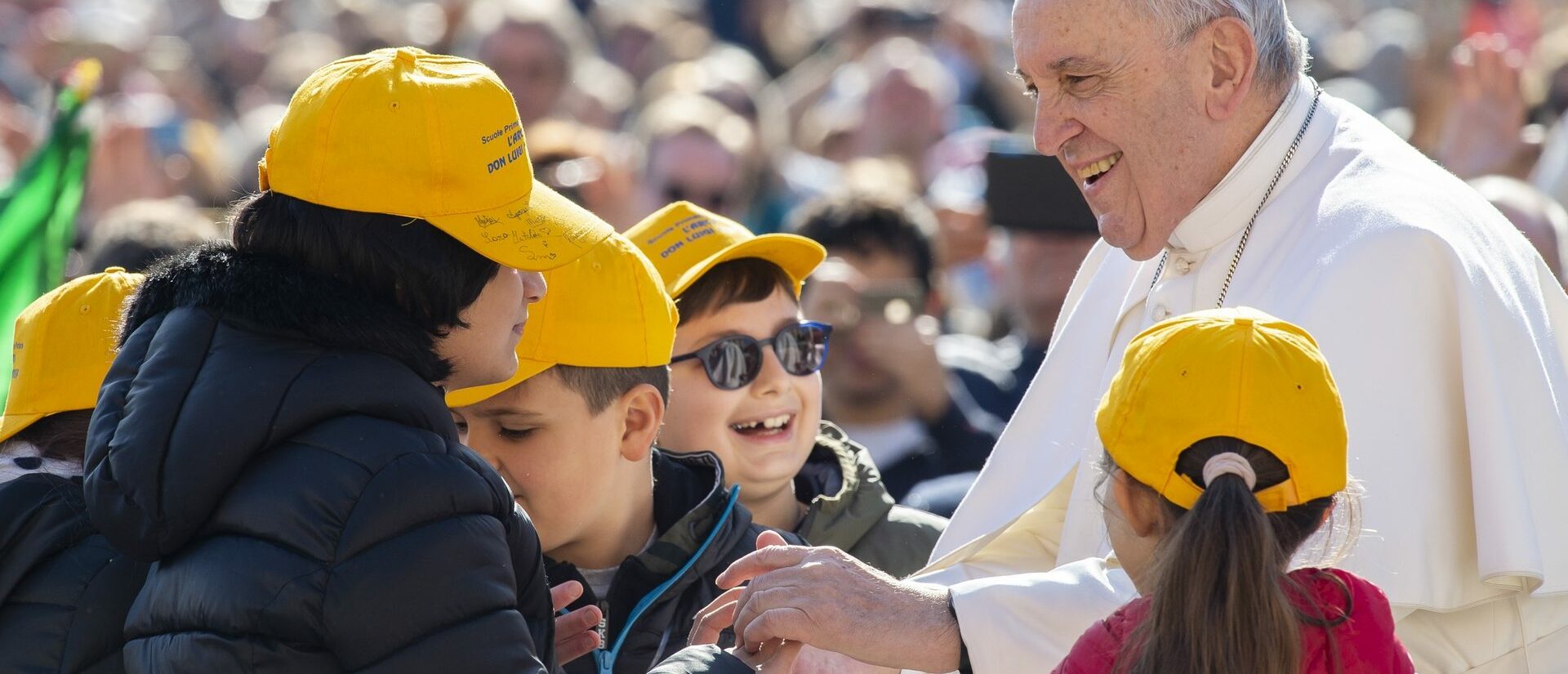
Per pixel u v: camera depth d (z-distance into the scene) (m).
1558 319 11.50
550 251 9.30
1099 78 10.98
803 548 10.25
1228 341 8.27
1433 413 10.45
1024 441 12.44
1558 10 36.19
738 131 28.06
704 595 11.55
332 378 8.77
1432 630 10.53
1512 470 10.19
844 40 38.50
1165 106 11.05
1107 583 10.08
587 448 11.45
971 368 21.95
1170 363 8.33
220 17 44.12
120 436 8.65
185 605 8.48
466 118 9.18
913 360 19.09
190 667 8.34
